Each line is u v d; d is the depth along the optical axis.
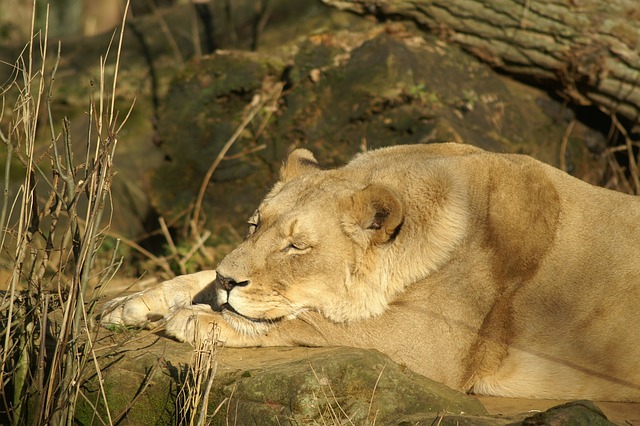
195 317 9.09
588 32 15.77
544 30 16.06
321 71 16.61
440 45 16.94
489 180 9.39
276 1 19.39
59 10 31.25
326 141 16.11
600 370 9.32
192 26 20.14
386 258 9.05
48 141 17.75
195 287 10.23
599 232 9.56
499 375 9.31
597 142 17.05
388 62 15.84
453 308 9.05
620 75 15.97
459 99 16.06
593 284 9.36
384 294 9.04
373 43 16.34
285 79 17.08
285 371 7.93
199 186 17.39
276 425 7.61
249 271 8.88
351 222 9.00
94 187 8.20
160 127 17.84
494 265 9.16
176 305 9.88
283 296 8.98
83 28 31.36
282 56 17.47
